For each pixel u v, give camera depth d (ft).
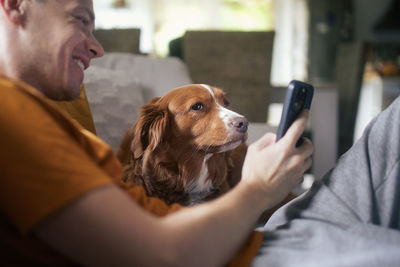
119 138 4.88
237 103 8.34
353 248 1.95
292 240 2.16
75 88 2.49
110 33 7.95
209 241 1.71
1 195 1.56
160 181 3.97
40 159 1.57
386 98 17.63
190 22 22.25
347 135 11.24
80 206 1.53
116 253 1.53
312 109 8.11
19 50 2.24
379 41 23.03
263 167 2.11
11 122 1.63
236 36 8.09
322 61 20.80
